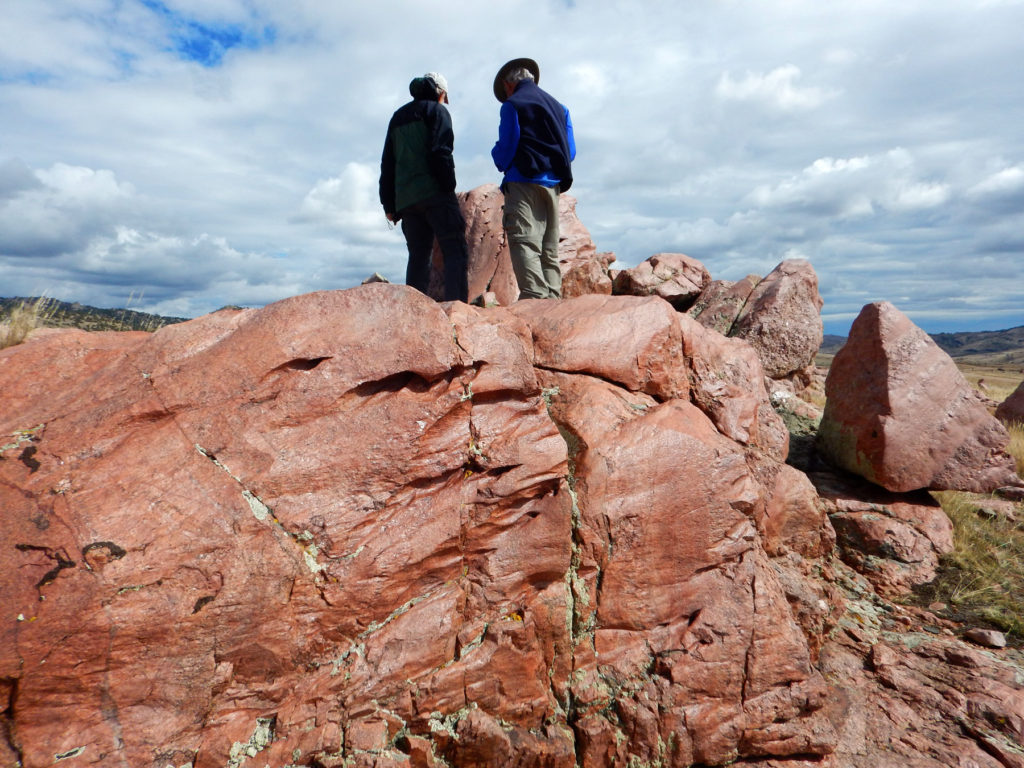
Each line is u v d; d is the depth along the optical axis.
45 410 2.50
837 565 5.01
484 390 2.96
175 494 2.30
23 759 1.91
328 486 2.54
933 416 5.68
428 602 2.64
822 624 3.91
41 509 2.14
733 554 3.27
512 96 4.80
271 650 2.31
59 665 1.97
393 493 2.66
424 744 2.48
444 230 5.46
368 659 2.48
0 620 1.92
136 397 2.52
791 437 6.92
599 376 3.51
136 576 2.10
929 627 4.35
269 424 2.57
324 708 2.37
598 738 2.82
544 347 3.49
